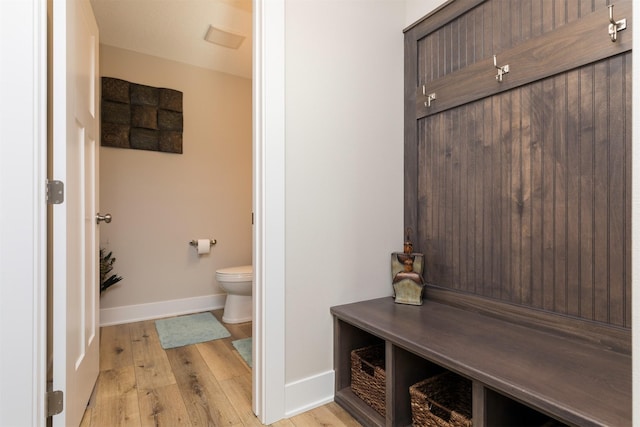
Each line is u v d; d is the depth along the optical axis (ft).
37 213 3.40
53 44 3.67
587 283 3.91
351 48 5.66
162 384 5.69
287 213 4.94
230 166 10.67
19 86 3.31
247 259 10.92
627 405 2.64
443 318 4.87
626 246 3.61
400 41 6.32
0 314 3.22
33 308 3.35
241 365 6.42
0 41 3.24
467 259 5.29
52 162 3.76
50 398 3.58
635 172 1.94
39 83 3.43
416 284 5.57
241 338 7.82
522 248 4.56
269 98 4.74
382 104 6.06
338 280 5.50
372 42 5.93
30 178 3.35
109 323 8.76
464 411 4.34
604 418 2.48
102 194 8.73
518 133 4.59
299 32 5.06
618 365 3.34
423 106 5.96
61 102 3.70
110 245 8.83
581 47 3.92
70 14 3.97
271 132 4.75
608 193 3.74
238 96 10.84
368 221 5.87
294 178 5.01
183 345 7.37
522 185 4.56
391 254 6.13
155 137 9.41
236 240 10.75
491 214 4.94
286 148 4.93
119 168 8.97
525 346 3.83
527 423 3.62
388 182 6.15
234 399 5.26
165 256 9.59
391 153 6.19
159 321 9.05
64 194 3.70
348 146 5.62
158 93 9.48
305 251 5.12
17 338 3.28
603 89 3.76
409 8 6.30
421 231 6.07
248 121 11.03
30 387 3.33
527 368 3.28
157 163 9.51
